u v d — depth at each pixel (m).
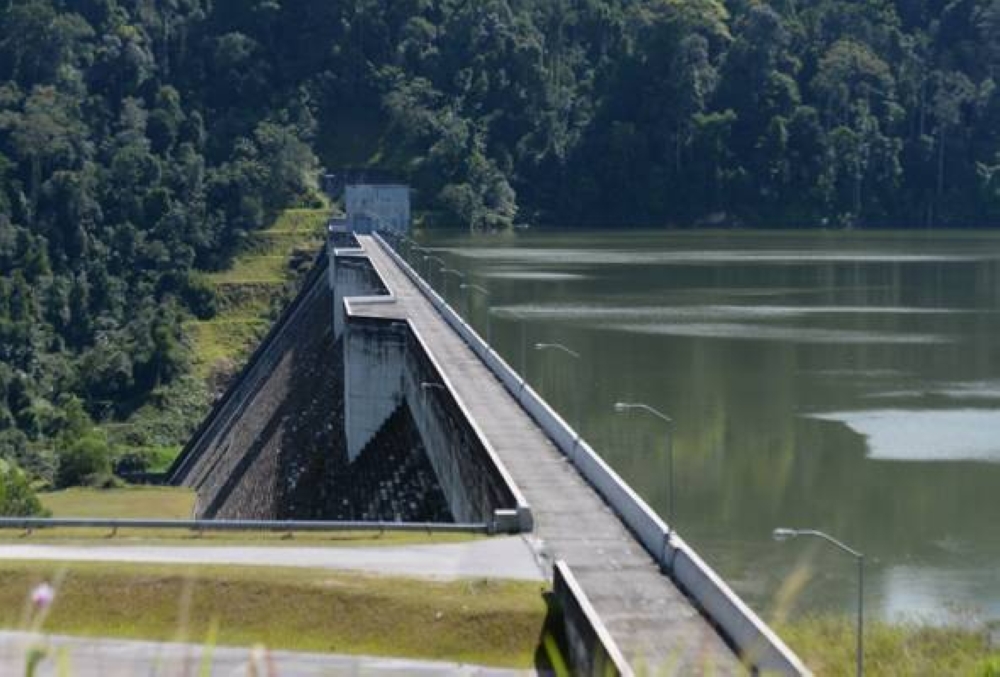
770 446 173.12
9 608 91.81
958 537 137.38
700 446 173.88
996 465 162.50
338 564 96.19
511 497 101.00
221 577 93.00
